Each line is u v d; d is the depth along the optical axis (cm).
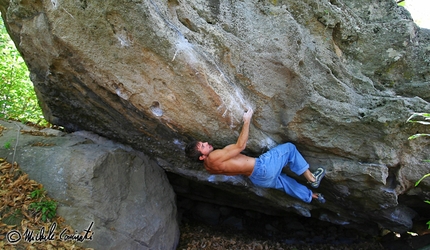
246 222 587
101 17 271
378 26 360
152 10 267
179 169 441
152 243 372
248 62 321
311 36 347
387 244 519
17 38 358
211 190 532
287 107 351
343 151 364
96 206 327
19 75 561
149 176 413
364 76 363
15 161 342
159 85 306
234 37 313
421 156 359
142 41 277
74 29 282
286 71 329
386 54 359
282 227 581
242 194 480
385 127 334
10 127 395
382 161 357
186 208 586
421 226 477
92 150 359
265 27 322
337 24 348
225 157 337
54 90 380
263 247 508
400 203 431
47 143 371
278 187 389
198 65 289
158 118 338
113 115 379
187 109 322
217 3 312
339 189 398
